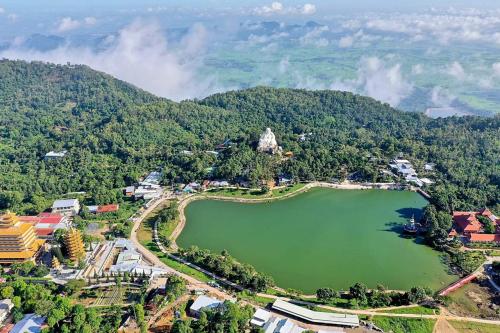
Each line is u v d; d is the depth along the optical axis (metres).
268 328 195.12
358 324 199.38
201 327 192.75
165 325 198.62
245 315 197.00
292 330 193.62
